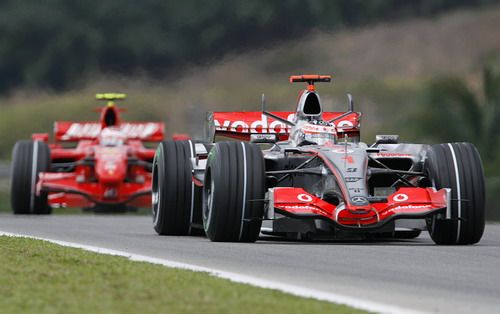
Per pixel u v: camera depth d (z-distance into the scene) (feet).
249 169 107.76
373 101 392.06
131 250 99.96
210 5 422.00
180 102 341.21
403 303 68.85
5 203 244.01
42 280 74.95
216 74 352.69
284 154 116.57
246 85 340.18
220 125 130.00
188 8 436.35
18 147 184.03
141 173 196.44
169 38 435.53
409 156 115.65
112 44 465.06
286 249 101.65
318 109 123.34
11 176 181.98
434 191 107.65
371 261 91.40
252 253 97.50
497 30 481.87
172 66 369.71
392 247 105.09
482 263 90.63
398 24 464.24
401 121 374.63
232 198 107.24
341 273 82.99
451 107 332.39
